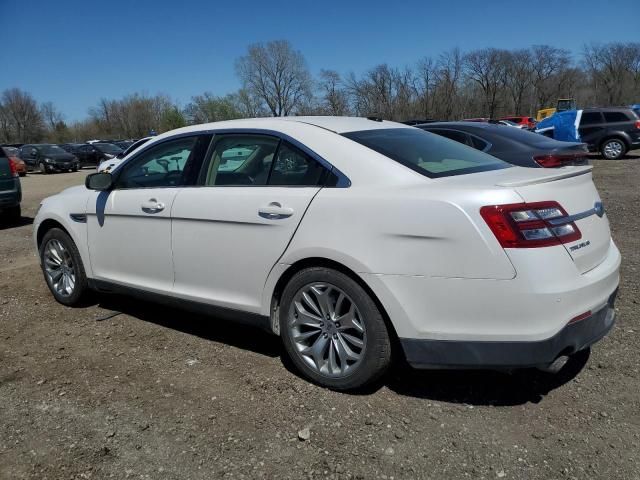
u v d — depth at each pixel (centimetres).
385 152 329
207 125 401
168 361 377
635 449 267
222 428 295
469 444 276
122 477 258
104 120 10275
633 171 1491
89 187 429
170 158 409
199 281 382
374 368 310
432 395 322
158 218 399
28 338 426
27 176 2811
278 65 6450
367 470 259
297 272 333
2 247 790
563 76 7950
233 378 350
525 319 271
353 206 308
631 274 527
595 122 1912
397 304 294
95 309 488
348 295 312
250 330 428
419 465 262
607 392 317
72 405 322
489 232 273
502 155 769
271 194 342
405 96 6322
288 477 256
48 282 506
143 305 495
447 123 862
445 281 282
